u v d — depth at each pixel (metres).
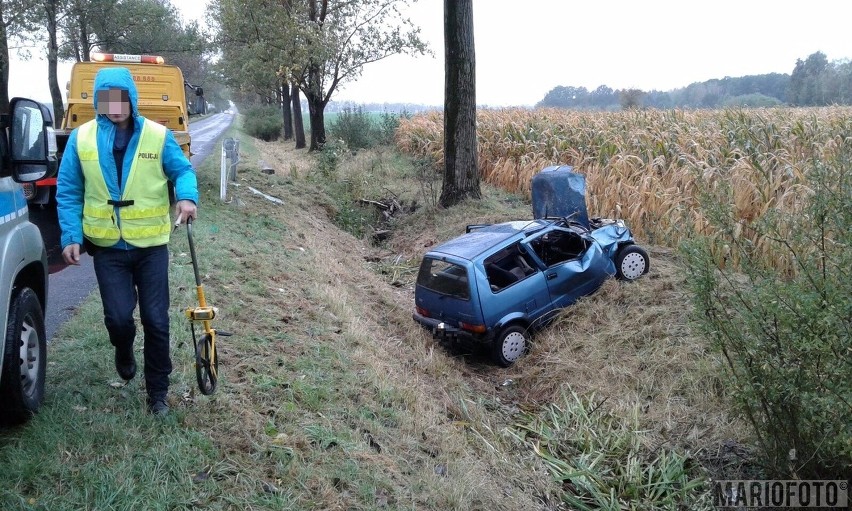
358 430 5.11
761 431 5.67
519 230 9.48
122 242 4.00
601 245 9.71
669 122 18.33
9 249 3.80
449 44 15.56
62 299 7.02
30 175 3.93
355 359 6.67
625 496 5.89
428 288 9.20
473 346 9.02
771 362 4.99
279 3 22.66
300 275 9.41
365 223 16.94
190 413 4.50
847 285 4.55
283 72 21.14
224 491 3.82
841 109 18.23
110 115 3.87
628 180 13.87
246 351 5.98
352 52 25.05
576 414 7.21
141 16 29.80
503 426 7.01
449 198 16.23
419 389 6.78
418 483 4.61
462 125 15.89
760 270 5.34
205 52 35.62
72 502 3.42
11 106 3.80
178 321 6.25
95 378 4.82
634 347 8.16
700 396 7.00
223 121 70.75
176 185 4.11
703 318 5.35
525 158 17.75
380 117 31.06
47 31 23.17
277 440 4.52
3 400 3.86
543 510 5.36
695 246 5.38
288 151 33.28
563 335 8.91
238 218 12.22
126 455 3.89
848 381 4.51
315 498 4.03
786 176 11.64
